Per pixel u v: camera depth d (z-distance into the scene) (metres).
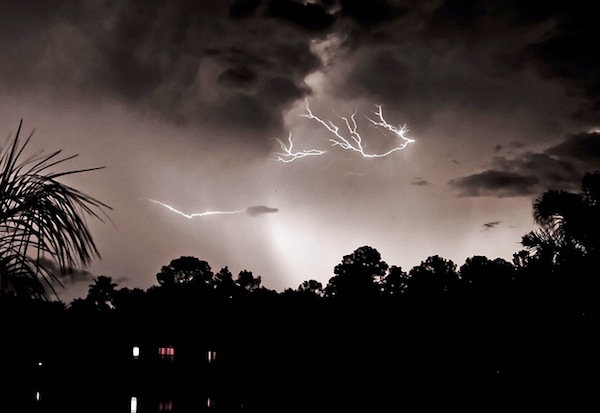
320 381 29.86
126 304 42.28
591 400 12.80
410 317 28.08
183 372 33.81
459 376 21.22
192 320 38.78
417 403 21.91
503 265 17.44
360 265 54.41
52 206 3.93
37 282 4.01
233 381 34.28
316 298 40.19
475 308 19.23
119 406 27.22
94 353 28.44
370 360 28.94
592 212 12.11
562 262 12.85
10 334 4.42
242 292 65.44
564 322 13.33
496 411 16.03
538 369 14.10
